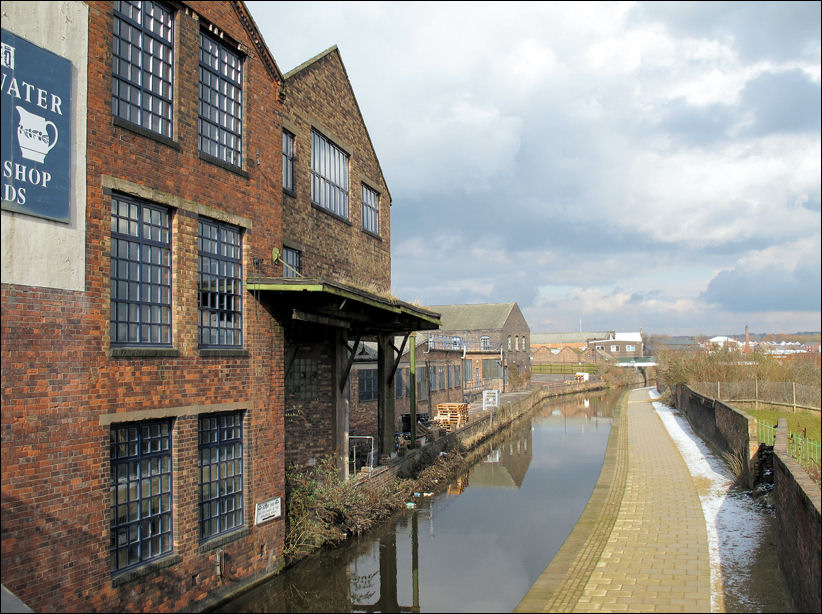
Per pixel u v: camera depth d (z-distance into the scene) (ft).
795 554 26.53
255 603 30.53
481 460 74.23
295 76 44.47
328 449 46.62
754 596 27.94
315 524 38.42
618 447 75.20
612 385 210.59
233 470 32.01
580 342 361.10
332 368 47.50
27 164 21.94
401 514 48.49
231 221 32.12
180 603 27.53
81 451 23.35
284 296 34.99
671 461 63.77
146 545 26.53
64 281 23.07
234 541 31.19
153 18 28.12
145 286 27.20
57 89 23.13
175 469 27.81
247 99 33.88
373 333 55.93
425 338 102.68
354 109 55.26
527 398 133.90
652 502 46.75
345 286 34.50
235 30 33.06
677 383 118.93
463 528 44.42
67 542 22.58
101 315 24.52
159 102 28.19
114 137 25.46
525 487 58.39
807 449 41.60
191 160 29.50
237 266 33.01
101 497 23.99
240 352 32.14
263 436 33.76
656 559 33.65
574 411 134.62
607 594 28.99
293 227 43.68
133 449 26.32
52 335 22.57
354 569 35.86
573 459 73.36
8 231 21.24
